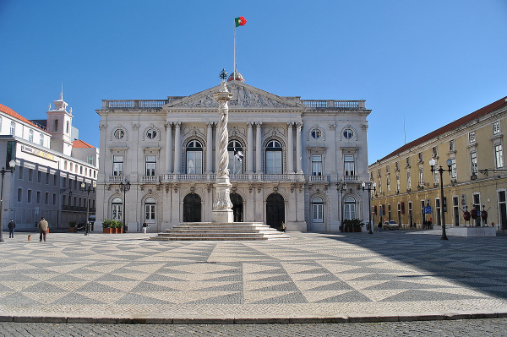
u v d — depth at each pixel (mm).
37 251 19844
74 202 69438
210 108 48375
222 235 26609
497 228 39188
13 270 13234
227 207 29109
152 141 49656
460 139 46281
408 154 60781
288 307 8453
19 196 53062
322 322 7688
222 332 7148
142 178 48656
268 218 48438
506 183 37781
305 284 10773
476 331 7102
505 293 9656
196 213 48156
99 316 7812
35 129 63906
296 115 49375
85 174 74125
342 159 50062
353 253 18250
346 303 8758
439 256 16969
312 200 49625
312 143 50094
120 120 49750
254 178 48000
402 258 16266
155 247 21547
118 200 49062
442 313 7930
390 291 9891
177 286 10555
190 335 6996
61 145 71125
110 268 13617
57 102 72625
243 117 48969
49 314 7934
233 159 49438
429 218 53656
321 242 25328
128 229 48031
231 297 9336
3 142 52000
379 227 52688
